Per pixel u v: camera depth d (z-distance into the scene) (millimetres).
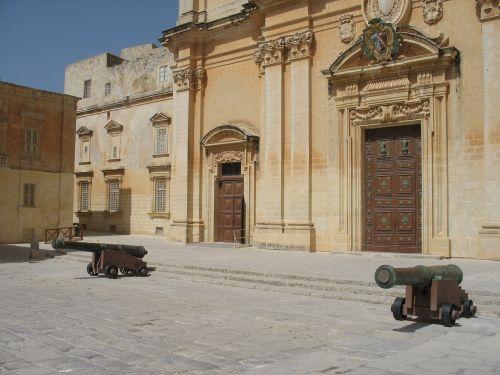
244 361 5973
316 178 20203
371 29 18328
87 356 6098
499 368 5707
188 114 25125
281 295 11391
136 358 6039
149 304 9906
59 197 28312
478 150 16516
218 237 24469
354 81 19047
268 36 21781
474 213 16516
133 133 33656
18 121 26875
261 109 22625
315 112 20391
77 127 37562
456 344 6879
